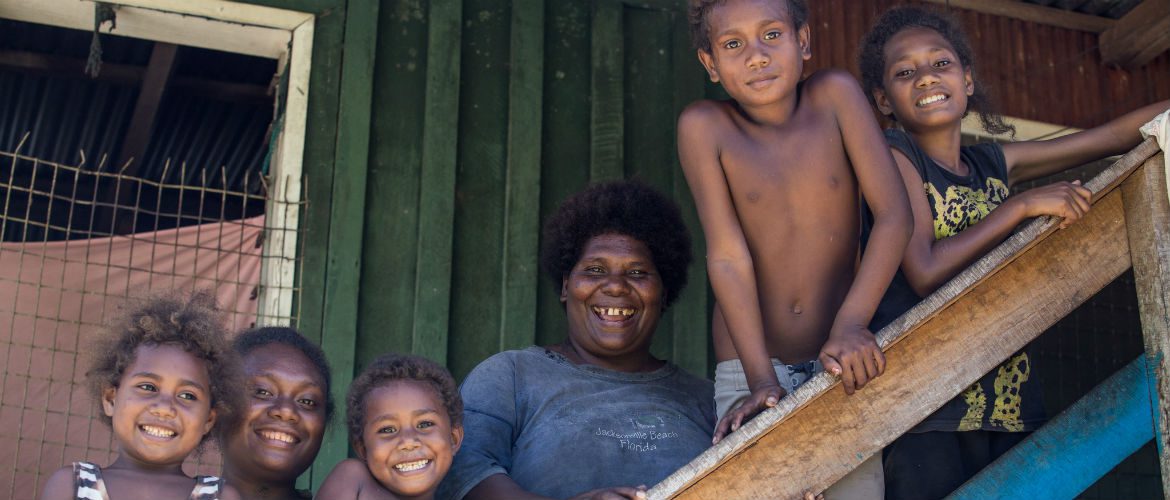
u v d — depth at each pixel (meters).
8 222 9.33
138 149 8.48
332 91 5.14
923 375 2.35
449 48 5.35
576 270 3.22
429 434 2.59
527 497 2.56
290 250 4.91
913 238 2.87
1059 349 6.02
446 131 5.23
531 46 5.45
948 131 3.15
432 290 5.03
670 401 3.01
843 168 2.83
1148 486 6.05
